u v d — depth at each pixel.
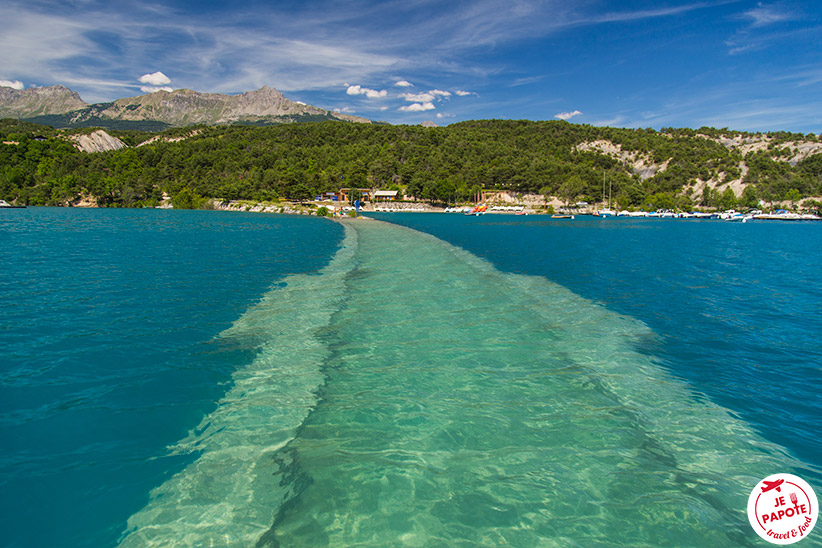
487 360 11.65
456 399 9.38
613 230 80.38
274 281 22.20
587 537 5.65
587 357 12.17
